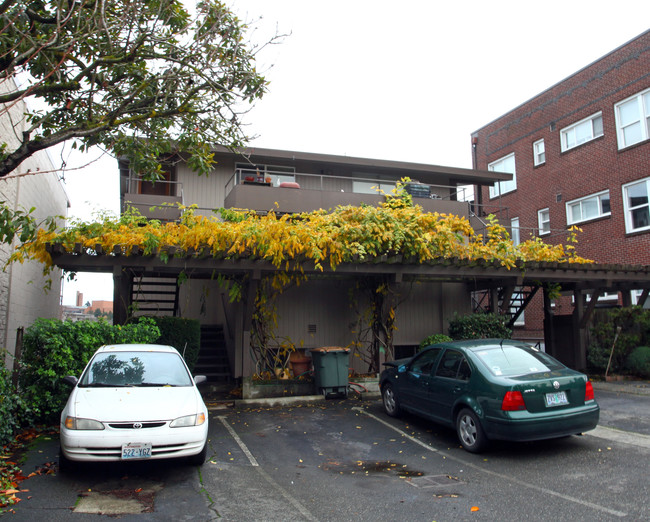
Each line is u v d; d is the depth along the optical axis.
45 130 7.98
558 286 14.59
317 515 4.86
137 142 8.40
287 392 11.37
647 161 18.30
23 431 7.89
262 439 7.85
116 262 9.60
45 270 9.34
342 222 11.25
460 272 11.97
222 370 13.31
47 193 16.36
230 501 5.21
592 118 20.86
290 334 13.15
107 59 7.00
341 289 13.77
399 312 14.31
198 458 6.20
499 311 14.97
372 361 12.94
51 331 8.35
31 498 5.20
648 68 18.44
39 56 7.23
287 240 9.78
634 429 7.96
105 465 6.34
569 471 6.05
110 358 7.12
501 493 5.39
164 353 7.46
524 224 24.28
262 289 11.97
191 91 7.61
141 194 15.74
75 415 5.66
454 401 7.26
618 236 19.28
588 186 20.83
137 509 4.95
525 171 24.44
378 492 5.50
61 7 6.51
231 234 9.42
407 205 13.12
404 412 9.46
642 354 13.41
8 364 12.18
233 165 17.23
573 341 14.52
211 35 7.96
